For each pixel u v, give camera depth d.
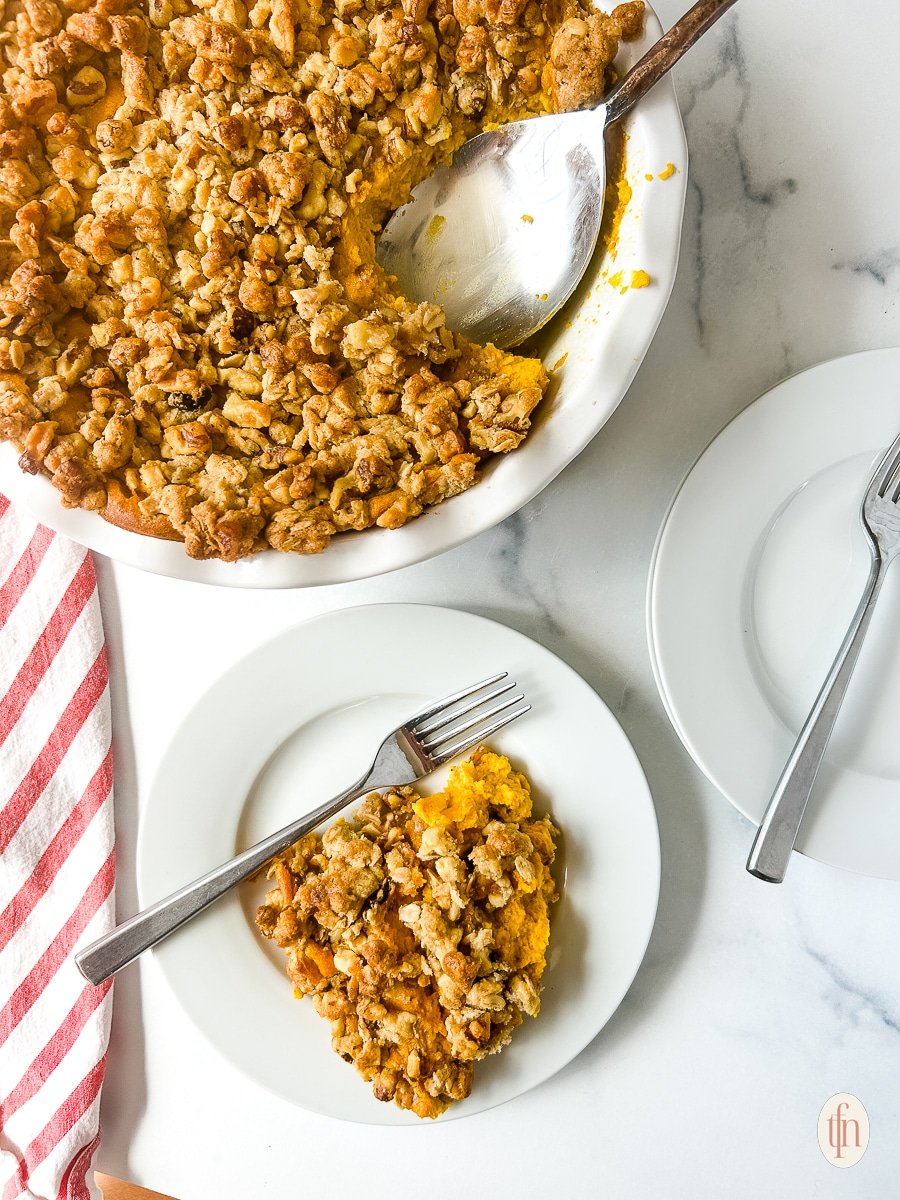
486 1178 0.47
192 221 0.39
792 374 0.44
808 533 0.44
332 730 0.46
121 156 0.39
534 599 0.46
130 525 0.38
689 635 0.43
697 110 0.44
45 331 0.37
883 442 0.42
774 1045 0.46
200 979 0.45
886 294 0.44
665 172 0.38
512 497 0.38
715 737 0.43
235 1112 0.48
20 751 0.47
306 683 0.45
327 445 0.38
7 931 0.47
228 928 0.45
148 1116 0.48
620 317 0.38
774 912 0.46
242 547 0.37
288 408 0.38
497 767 0.44
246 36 0.38
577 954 0.44
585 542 0.46
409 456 0.38
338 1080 0.44
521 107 0.41
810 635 0.44
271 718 0.45
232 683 0.45
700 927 0.46
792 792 0.42
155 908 0.44
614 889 0.44
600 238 0.40
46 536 0.47
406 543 0.38
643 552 0.45
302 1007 0.45
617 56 0.38
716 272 0.44
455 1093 0.42
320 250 0.39
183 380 0.37
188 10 0.39
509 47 0.39
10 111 0.38
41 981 0.47
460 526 0.38
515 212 0.41
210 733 0.45
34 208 0.37
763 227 0.44
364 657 0.45
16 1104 0.48
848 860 0.44
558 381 0.40
